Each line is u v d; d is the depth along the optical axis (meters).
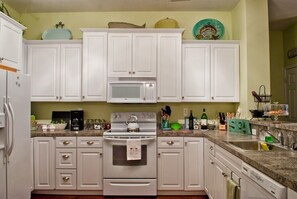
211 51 3.41
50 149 3.11
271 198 1.26
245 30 3.14
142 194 3.04
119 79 3.35
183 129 3.51
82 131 3.27
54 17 3.77
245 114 3.16
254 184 1.50
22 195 2.45
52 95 3.44
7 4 3.42
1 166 2.13
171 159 3.08
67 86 3.44
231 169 1.98
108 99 3.30
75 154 3.10
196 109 3.69
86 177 3.09
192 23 3.73
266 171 1.33
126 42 3.37
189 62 3.41
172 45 3.37
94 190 3.12
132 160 3.02
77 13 3.76
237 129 3.07
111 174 3.04
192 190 3.08
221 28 3.66
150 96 3.29
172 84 3.36
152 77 3.35
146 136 3.04
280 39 3.89
